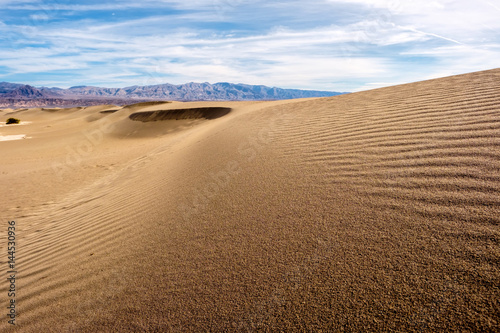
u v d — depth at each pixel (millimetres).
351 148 3324
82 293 1896
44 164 13094
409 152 2748
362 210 2008
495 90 4012
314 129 4734
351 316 1236
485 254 1333
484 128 2793
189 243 2164
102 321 1573
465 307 1125
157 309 1555
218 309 1459
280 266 1658
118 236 2729
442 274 1303
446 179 2090
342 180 2570
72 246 2881
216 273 1733
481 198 1760
